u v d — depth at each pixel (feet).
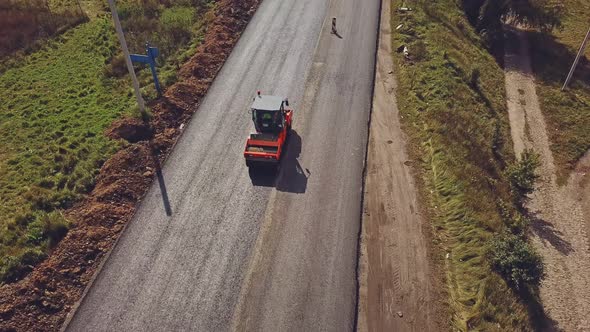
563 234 79.56
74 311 57.67
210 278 61.16
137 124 84.74
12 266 61.52
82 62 107.04
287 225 68.28
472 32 132.16
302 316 57.26
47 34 117.50
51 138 84.99
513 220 73.97
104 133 84.84
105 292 59.62
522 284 63.67
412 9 124.16
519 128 103.50
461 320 57.47
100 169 77.87
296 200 72.02
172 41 110.73
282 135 76.89
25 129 87.45
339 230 67.77
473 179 76.64
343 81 97.45
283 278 61.31
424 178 77.15
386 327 56.59
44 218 68.03
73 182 75.56
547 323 64.34
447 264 64.18
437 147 80.94
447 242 67.15
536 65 126.72
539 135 102.12
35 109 92.79
